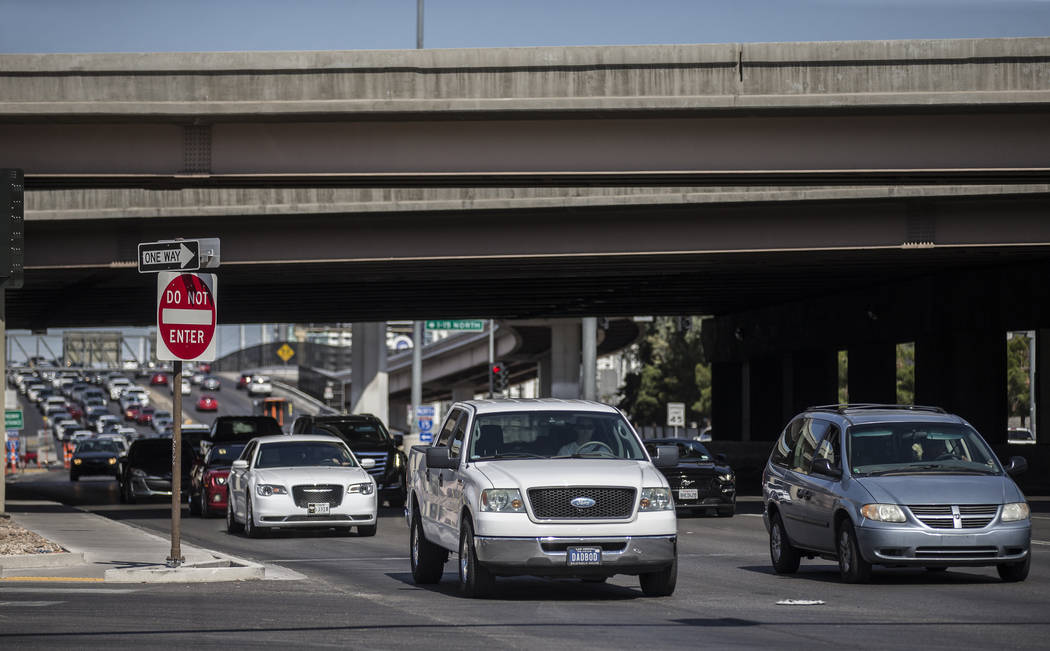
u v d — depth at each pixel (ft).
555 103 161.58
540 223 211.82
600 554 85.97
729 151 166.81
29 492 293.23
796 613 81.10
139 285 260.21
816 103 160.76
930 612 81.30
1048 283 254.88
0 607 82.69
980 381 283.79
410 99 163.73
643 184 176.86
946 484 96.78
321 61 165.37
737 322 397.60
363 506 150.61
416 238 212.64
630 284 287.07
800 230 211.20
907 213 210.59
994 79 162.91
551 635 71.05
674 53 164.55
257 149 167.94
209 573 100.48
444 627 74.28
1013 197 203.72
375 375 394.93
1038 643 68.08
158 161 167.84
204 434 248.32
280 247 212.84
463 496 89.25
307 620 77.20
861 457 100.83
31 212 204.54
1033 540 136.67
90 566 106.73
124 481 246.27
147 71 164.76
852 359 359.46
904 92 161.99
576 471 87.92
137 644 67.41
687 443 192.34
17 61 163.63
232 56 165.27
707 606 84.94
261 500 148.15
